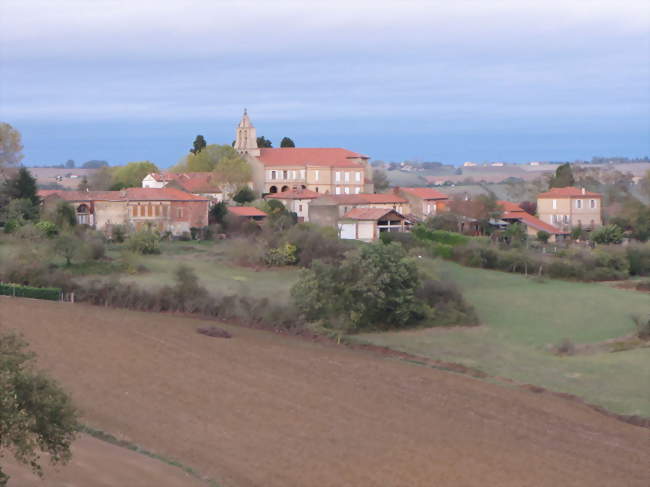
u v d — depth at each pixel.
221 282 74.88
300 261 85.25
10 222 91.38
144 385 46.84
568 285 84.00
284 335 62.66
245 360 53.88
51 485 31.84
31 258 70.81
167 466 35.38
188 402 44.62
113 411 42.19
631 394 50.66
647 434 44.22
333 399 47.03
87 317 61.16
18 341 26.22
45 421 25.36
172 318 63.88
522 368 56.22
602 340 63.59
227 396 46.12
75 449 36.03
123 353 52.62
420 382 51.88
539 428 44.16
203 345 56.47
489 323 68.50
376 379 51.88
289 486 34.50
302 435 40.78
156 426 40.62
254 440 39.66
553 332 65.94
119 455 36.09
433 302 69.12
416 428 42.91
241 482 34.59
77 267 75.94
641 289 83.56
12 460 33.75
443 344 62.12
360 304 64.44
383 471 36.69
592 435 43.50
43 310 61.72
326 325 63.62
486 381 53.16
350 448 39.38
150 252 88.12
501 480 36.34
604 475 37.66
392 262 66.06
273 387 48.50
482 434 42.59
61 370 48.03
